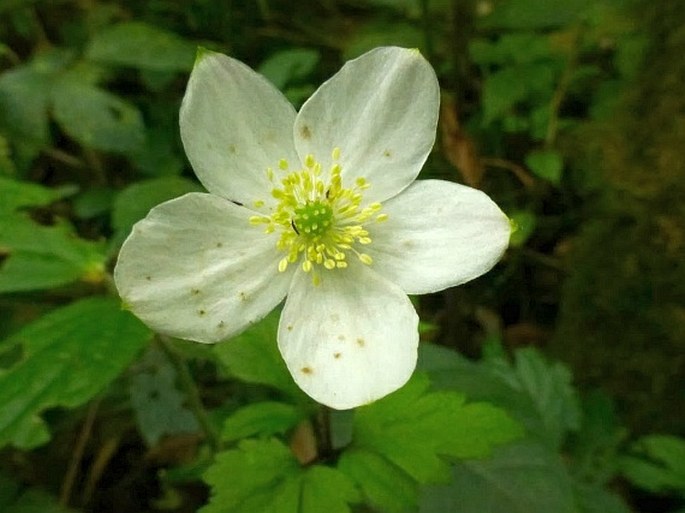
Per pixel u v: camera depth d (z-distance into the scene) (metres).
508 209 0.15
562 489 0.09
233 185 0.07
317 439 0.08
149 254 0.06
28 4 0.16
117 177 0.15
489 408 0.07
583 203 0.15
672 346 0.12
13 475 0.11
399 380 0.06
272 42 0.17
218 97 0.06
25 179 0.14
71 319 0.07
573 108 0.16
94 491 0.12
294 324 0.07
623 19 0.14
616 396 0.13
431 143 0.07
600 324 0.13
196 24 0.17
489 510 0.09
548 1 0.15
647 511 0.12
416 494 0.07
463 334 0.14
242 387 0.11
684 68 0.12
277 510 0.07
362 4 0.17
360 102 0.07
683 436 0.12
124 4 0.17
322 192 0.07
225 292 0.06
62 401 0.07
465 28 0.15
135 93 0.16
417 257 0.07
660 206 0.12
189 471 0.09
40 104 0.14
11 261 0.08
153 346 0.11
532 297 0.14
